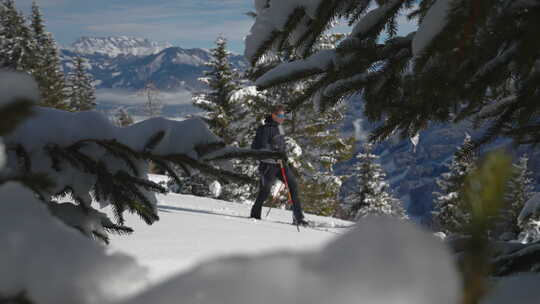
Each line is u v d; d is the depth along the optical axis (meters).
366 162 29.20
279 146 6.28
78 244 0.44
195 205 7.48
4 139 1.38
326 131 20.52
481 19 1.36
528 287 0.88
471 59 1.56
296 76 2.17
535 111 1.89
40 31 36.47
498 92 2.15
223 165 1.56
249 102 20.12
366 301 0.23
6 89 0.66
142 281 0.41
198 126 1.57
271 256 0.27
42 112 1.52
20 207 0.48
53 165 1.44
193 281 0.25
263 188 6.35
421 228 0.28
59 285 0.41
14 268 0.42
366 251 0.25
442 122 2.24
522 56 1.55
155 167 1.59
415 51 1.55
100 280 0.41
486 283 0.24
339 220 8.47
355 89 2.12
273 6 2.27
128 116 46.38
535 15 1.46
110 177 1.47
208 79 24.17
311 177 21.09
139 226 3.71
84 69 46.75
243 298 0.23
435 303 0.23
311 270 0.25
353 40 2.11
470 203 0.23
